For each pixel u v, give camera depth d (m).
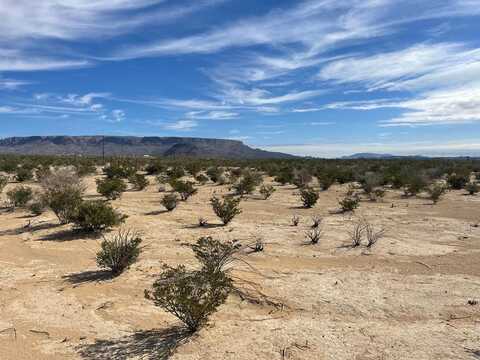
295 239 11.84
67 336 5.73
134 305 6.81
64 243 11.20
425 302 6.94
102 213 12.55
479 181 32.69
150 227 13.52
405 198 22.75
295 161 70.69
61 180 21.86
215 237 12.02
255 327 5.93
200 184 29.53
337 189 27.39
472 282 8.05
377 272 8.70
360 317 6.32
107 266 8.76
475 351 5.16
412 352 5.14
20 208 17.42
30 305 6.82
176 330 5.87
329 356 5.05
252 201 20.75
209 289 6.16
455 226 14.19
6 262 9.36
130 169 34.69
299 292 7.36
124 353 5.21
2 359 5.10
